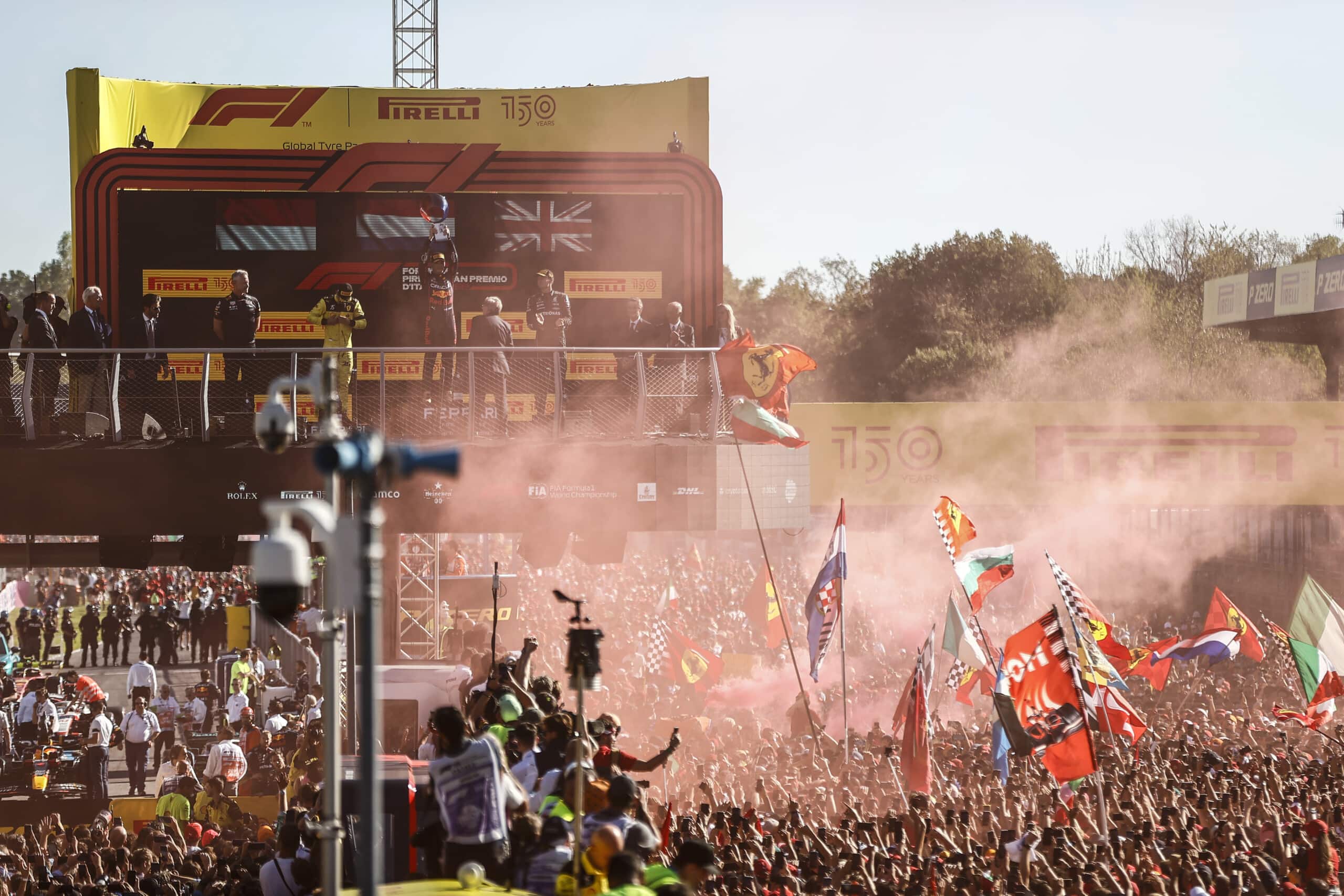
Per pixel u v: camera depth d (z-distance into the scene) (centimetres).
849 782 4431
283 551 1467
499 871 2162
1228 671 7094
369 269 6406
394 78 7638
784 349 5572
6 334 5406
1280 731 5594
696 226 6619
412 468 1606
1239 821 3859
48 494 5212
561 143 6994
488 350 5322
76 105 6700
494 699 3069
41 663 10500
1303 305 10631
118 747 7031
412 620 6788
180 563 5612
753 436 5500
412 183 6650
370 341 6412
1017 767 4822
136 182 6394
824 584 5662
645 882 1980
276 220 6372
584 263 6562
